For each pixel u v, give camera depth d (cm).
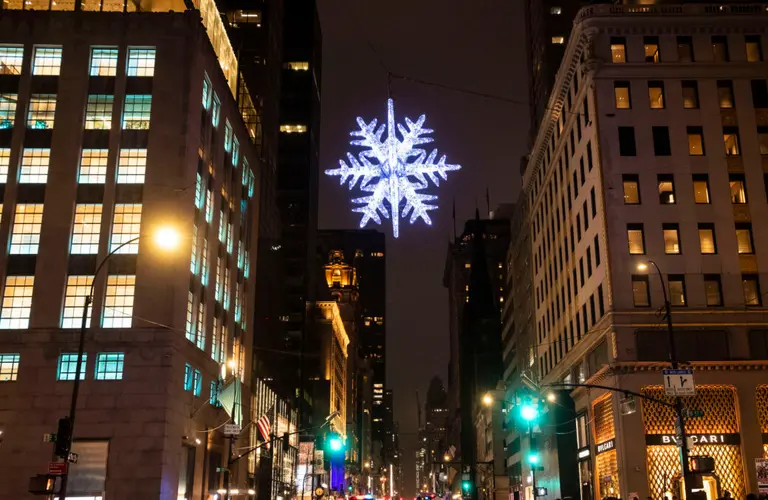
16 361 4828
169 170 5212
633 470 5009
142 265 5003
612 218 5534
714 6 5975
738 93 5788
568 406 6575
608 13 5950
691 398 5194
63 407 4728
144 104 5359
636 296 5388
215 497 4881
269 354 10319
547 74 10994
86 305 3148
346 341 19312
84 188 5166
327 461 13238
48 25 5450
